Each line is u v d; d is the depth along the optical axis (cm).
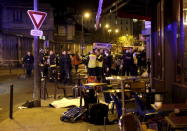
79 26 6097
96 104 658
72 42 5216
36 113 779
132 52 1617
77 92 1058
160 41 745
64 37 5319
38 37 891
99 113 645
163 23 694
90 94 736
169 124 373
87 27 7181
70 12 5444
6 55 2978
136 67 1616
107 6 1034
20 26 4003
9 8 3962
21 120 698
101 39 6062
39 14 856
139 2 956
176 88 617
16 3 3962
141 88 714
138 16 1105
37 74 891
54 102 911
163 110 409
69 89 1340
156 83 761
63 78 1636
